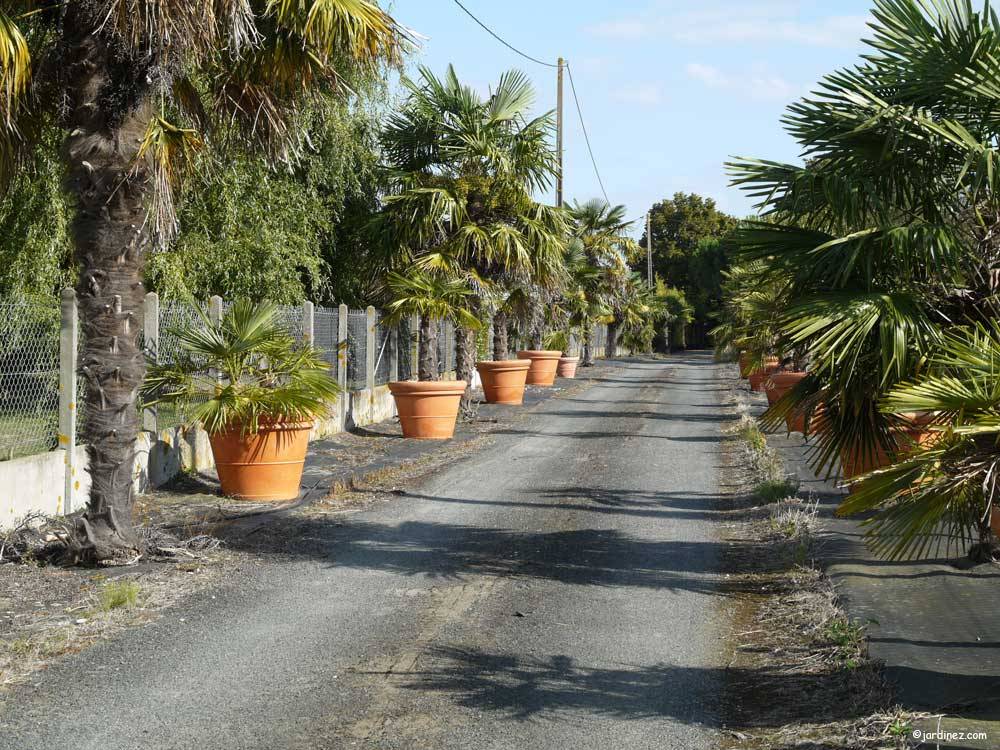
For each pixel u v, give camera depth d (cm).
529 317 2017
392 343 1966
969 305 585
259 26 776
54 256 1230
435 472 1227
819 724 426
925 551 704
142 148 711
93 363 727
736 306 2211
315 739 418
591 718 441
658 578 704
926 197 595
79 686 482
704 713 448
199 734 424
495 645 548
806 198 602
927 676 461
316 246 1727
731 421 1886
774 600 636
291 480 1017
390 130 1736
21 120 733
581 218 3872
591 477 1189
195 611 617
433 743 413
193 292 1451
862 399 582
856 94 589
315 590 670
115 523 730
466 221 1706
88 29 701
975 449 410
